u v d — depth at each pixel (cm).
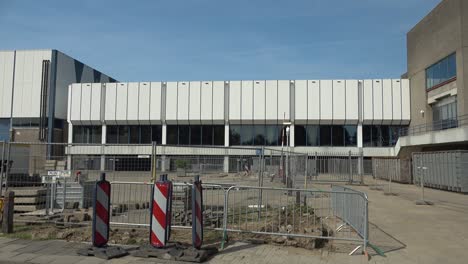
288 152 1391
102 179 762
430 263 718
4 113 4725
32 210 1102
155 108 4334
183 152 1134
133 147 1075
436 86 3616
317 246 811
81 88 4447
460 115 3184
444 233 991
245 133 4272
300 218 921
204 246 783
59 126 4819
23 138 4684
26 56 4750
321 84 4162
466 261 734
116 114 4384
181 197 1028
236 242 828
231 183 1103
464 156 2133
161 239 737
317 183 2753
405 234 977
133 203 1047
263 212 1025
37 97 4694
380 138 4144
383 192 2194
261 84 4222
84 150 1086
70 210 1114
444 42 3456
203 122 4294
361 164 2845
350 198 946
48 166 1095
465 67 3153
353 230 918
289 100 4178
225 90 4272
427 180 2541
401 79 4162
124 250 734
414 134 3619
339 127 4175
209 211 1055
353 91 4141
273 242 820
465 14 3178
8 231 877
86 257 706
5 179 1055
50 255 716
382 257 749
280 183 1316
